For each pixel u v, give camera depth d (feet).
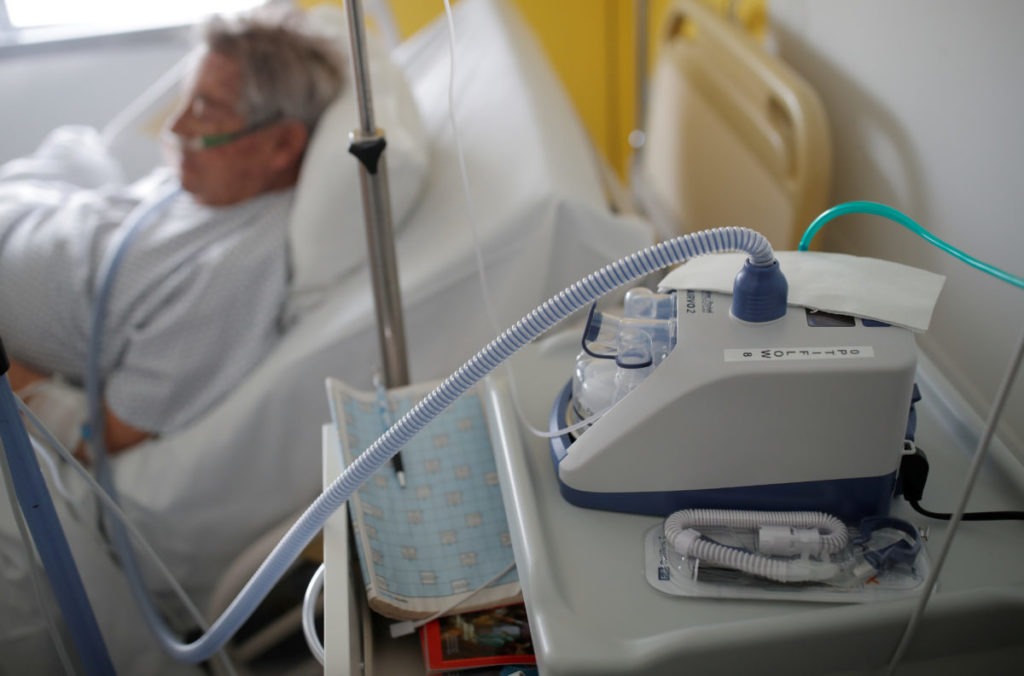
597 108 9.27
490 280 4.46
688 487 2.52
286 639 4.75
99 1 8.70
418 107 5.65
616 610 2.32
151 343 4.90
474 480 3.19
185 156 5.23
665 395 2.40
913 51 3.99
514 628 2.84
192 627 4.89
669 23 6.66
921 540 2.43
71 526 4.17
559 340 3.33
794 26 5.28
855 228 4.70
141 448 4.89
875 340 2.35
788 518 2.48
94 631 3.21
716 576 2.39
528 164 4.65
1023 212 3.28
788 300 2.48
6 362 2.64
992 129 3.44
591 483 2.56
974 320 3.67
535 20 8.80
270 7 5.62
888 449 2.40
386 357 3.59
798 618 2.19
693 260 2.76
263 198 5.30
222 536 4.81
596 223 4.42
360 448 3.20
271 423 4.66
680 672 2.18
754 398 2.35
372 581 2.82
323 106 5.31
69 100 8.52
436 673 2.77
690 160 6.31
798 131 4.44
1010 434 3.39
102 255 5.21
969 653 2.29
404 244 4.85
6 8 8.52
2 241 5.27
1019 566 2.36
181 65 8.41
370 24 8.64
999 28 3.34
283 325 5.07
